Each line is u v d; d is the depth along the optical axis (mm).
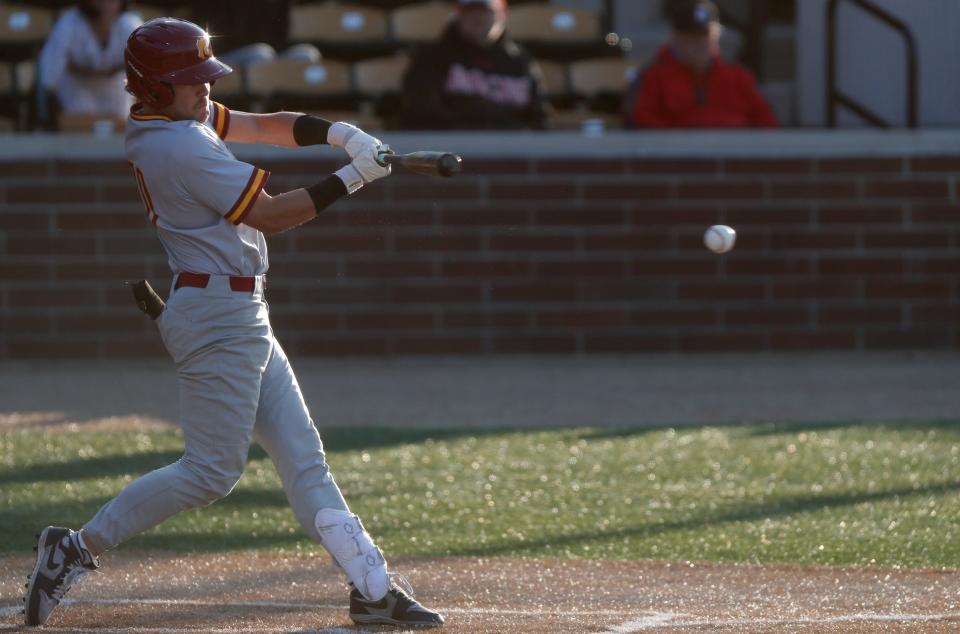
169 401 32094
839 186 38719
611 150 38500
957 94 48781
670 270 38750
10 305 38031
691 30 40781
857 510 21797
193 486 14680
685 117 40938
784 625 14875
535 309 38719
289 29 47844
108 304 38125
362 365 37594
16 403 31875
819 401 31797
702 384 34250
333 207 38188
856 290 39000
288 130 15211
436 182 38281
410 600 14922
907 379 34656
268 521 21328
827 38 45969
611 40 48688
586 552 19531
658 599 16672
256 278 14586
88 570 15055
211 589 17281
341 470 24969
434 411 30875
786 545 19797
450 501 22688
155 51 14023
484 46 40219
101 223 37938
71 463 25250
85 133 39188
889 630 14586
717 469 24922
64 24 40062
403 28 47469
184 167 13961
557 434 28203
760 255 38812
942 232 38844
